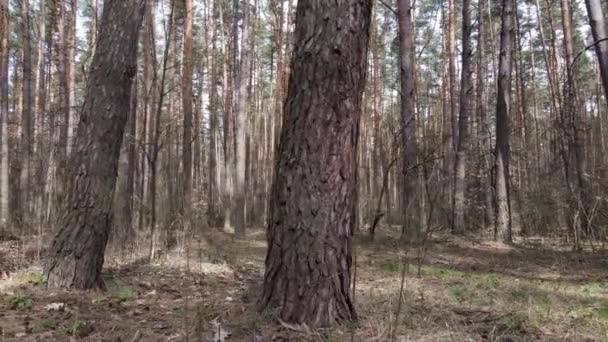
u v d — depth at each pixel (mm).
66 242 5523
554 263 8344
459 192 14195
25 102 16844
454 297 5289
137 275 6742
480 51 20625
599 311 4629
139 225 11305
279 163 3863
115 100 5781
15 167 24156
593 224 10797
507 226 12336
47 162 15219
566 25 15805
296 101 3803
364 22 3928
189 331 3650
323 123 3738
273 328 3594
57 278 5457
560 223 12312
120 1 5875
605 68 8516
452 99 19672
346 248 3814
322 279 3686
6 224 14195
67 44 16578
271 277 3822
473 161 19953
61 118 19500
